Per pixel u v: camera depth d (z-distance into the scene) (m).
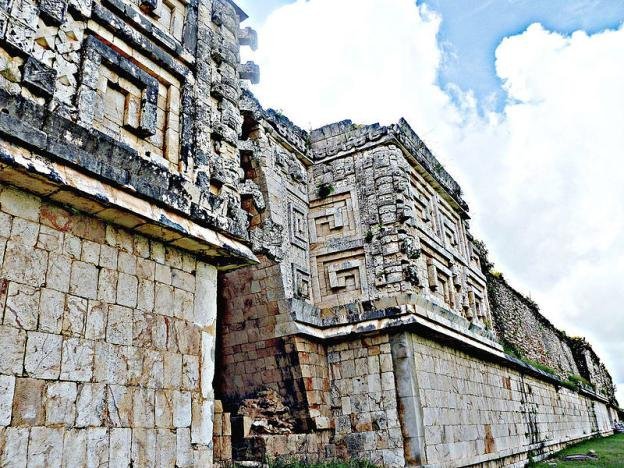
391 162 14.16
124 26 6.91
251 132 13.20
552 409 24.72
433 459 11.55
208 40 8.57
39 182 5.25
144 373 6.18
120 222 6.26
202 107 7.97
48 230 5.55
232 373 12.53
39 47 5.73
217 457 8.80
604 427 38.12
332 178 14.82
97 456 5.43
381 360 12.23
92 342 5.68
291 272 12.97
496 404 16.89
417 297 12.74
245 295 12.68
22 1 5.62
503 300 25.77
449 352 14.31
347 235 14.14
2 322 4.94
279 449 10.49
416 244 13.61
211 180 7.78
